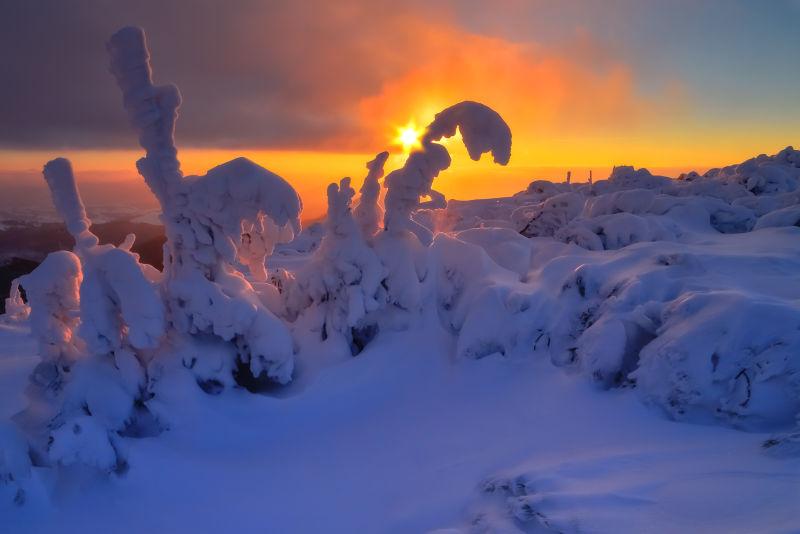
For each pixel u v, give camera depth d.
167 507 4.06
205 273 5.77
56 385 5.56
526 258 8.49
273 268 12.33
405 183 6.71
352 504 4.04
